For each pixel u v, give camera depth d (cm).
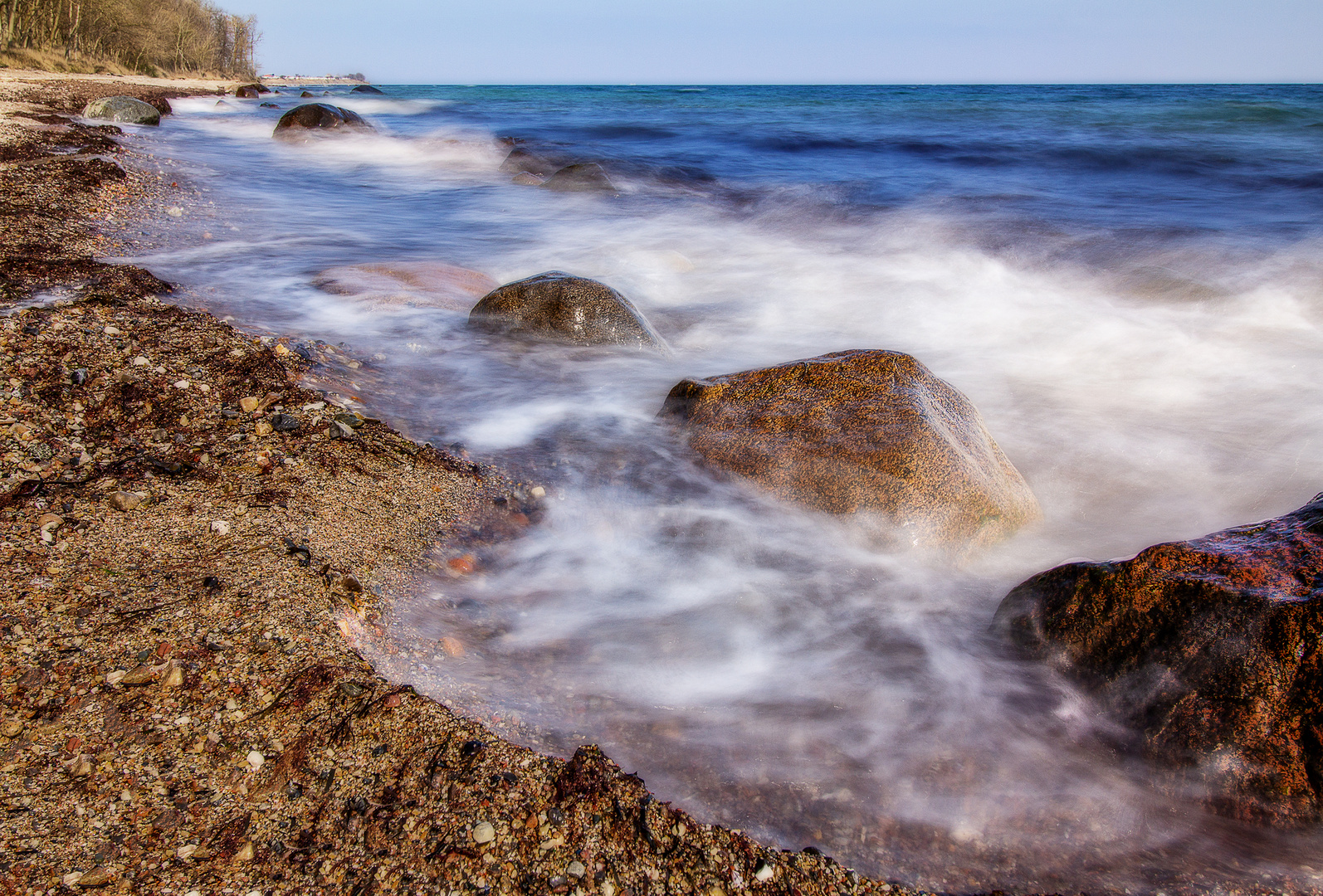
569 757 282
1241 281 964
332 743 268
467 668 325
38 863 222
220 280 790
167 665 287
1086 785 290
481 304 724
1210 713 281
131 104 2211
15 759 250
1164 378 715
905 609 392
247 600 325
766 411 485
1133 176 1784
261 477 424
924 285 998
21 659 283
